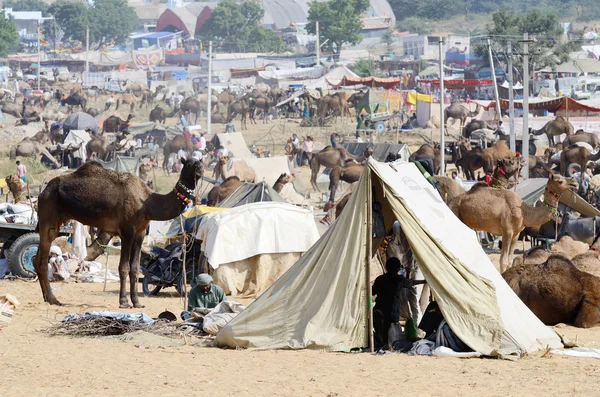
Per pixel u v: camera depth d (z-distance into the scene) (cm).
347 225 3512
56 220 4938
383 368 3081
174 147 15050
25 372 2945
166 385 2764
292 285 3522
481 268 3662
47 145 17138
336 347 3406
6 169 13950
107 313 3956
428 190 3897
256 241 5369
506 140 16400
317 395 2650
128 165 12256
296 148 15775
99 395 2600
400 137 19250
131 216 4850
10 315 4172
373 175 3569
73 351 3366
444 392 2700
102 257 7294
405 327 3634
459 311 3409
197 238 5425
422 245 3491
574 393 2703
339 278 3488
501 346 3381
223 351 3428
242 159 12275
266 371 3016
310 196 12600
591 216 7056
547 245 6794
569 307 4212
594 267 4922
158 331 3809
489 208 5800
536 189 7531
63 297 5241
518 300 3697
